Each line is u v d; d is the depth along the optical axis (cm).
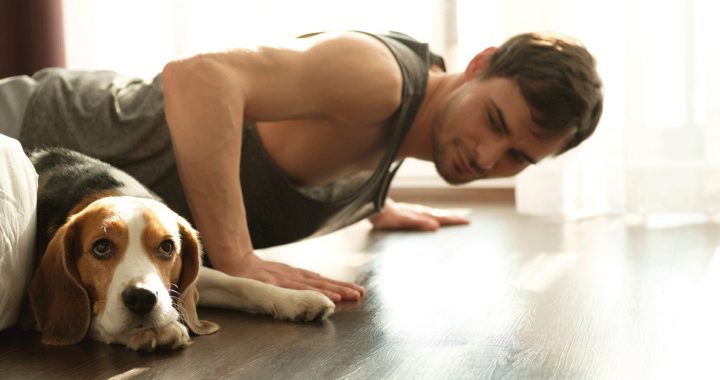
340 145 198
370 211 230
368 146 200
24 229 147
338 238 270
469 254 238
